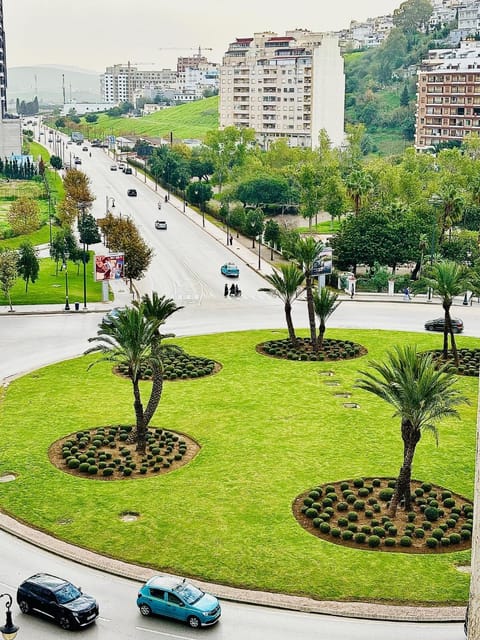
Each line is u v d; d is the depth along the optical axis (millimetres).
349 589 51438
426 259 146375
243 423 79188
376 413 82375
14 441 74438
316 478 67250
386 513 61188
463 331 114188
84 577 53094
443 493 63812
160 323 75625
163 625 48094
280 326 115938
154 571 53438
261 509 61812
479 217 172500
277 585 51812
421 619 48500
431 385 59312
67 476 67438
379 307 129500
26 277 130625
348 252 145875
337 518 60562
